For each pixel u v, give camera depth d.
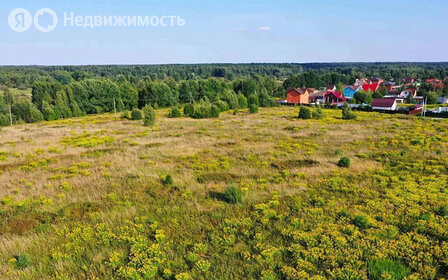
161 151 24.20
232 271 8.59
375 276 8.20
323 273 8.46
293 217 11.87
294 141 27.67
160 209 12.82
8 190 15.84
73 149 26.06
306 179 16.61
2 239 10.62
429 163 19.39
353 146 25.09
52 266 9.05
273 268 8.67
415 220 11.41
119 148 25.98
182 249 9.84
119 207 13.16
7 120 55.94
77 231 10.98
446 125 37.66
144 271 8.52
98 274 8.68
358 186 15.28
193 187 15.45
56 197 14.57
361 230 10.76
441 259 8.88
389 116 49.81
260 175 17.53
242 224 11.39
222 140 28.80
